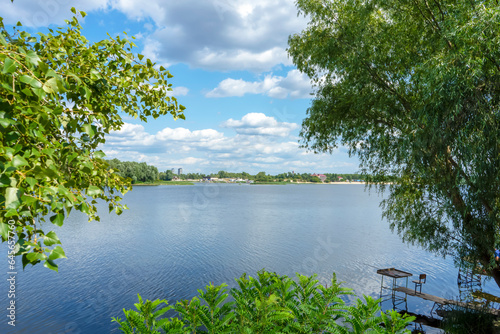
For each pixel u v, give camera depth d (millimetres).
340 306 1971
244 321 1904
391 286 18344
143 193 119062
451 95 6754
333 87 11758
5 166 1342
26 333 12305
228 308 2025
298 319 2041
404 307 14523
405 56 9492
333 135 11672
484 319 9703
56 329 12633
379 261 24922
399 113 9531
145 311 1781
